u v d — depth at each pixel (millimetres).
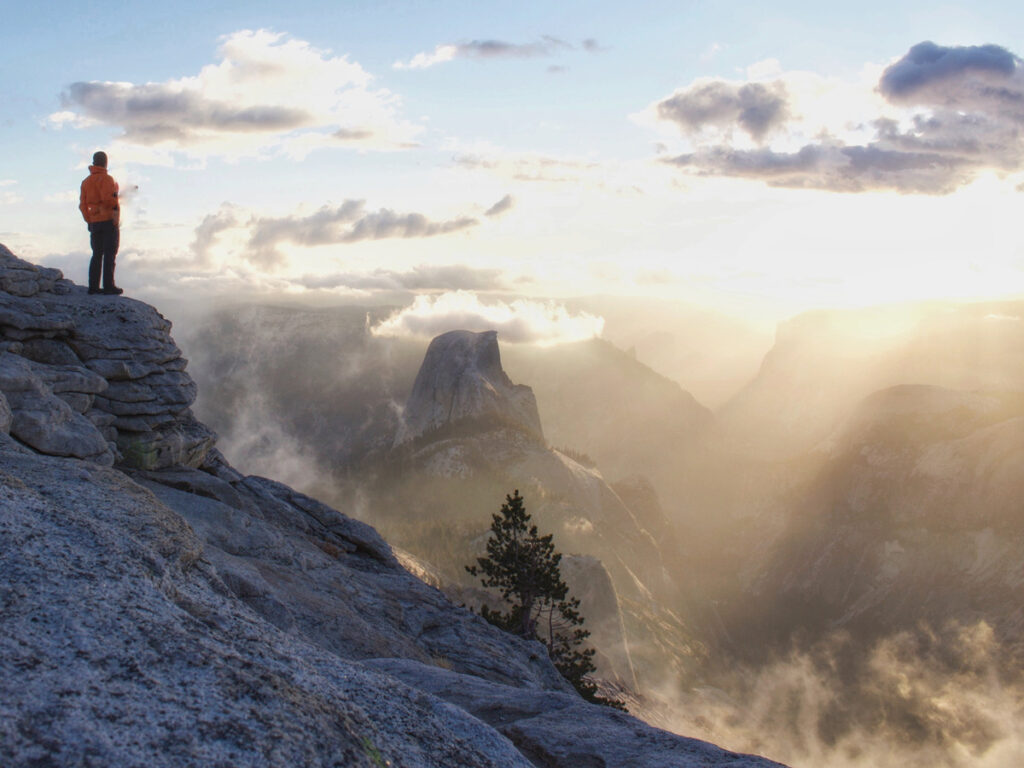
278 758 2014
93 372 16438
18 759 1701
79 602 2422
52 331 16703
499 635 19672
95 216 18484
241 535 15695
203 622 2938
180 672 2229
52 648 2141
